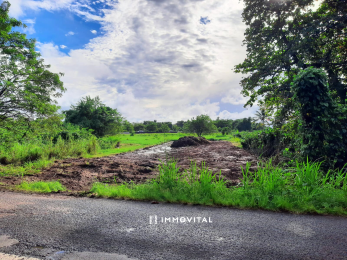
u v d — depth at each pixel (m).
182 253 2.64
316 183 4.88
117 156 17.62
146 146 28.42
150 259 2.51
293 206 4.34
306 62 17.58
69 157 16.11
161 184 5.86
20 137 13.23
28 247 2.85
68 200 5.34
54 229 3.42
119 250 2.73
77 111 35.00
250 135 20.66
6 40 12.01
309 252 2.61
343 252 2.61
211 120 57.56
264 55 20.58
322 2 17.48
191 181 5.94
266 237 3.04
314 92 7.27
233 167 11.01
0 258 2.59
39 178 8.97
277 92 18.61
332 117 7.11
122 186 6.44
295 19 18.91
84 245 2.88
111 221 3.76
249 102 21.97
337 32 16.20
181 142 27.84
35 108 12.17
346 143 7.18
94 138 21.41
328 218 3.84
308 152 7.25
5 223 3.69
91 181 8.50
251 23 20.72
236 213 4.15
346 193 4.63
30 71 12.02
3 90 11.55
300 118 7.76
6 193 6.20
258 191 4.93
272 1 19.17
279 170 5.54
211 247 2.77
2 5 11.65
